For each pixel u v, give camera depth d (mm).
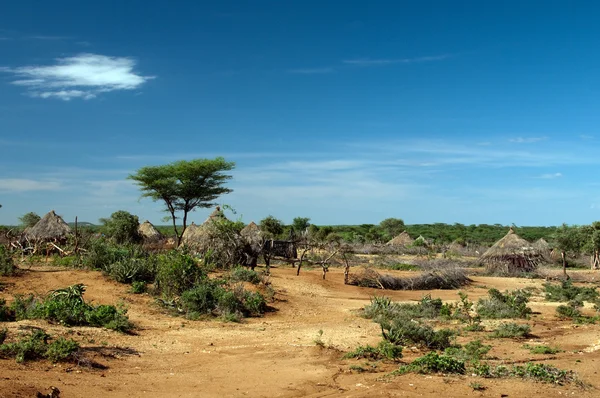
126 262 21172
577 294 25531
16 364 9688
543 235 70312
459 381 10133
